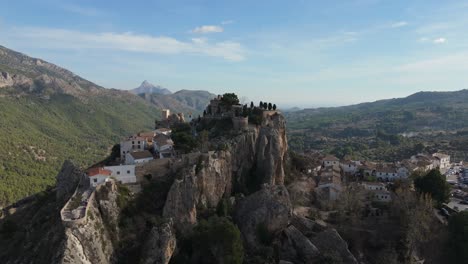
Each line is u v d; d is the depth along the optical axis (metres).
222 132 142.88
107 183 97.31
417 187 128.38
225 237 87.44
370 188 146.12
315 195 133.75
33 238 87.69
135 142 140.00
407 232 104.06
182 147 123.31
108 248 84.62
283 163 150.00
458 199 139.25
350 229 109.06
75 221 80.31
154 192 104.19
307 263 94.31
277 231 103.12
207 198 109.75
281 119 156.12
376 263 100.88
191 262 89.31
